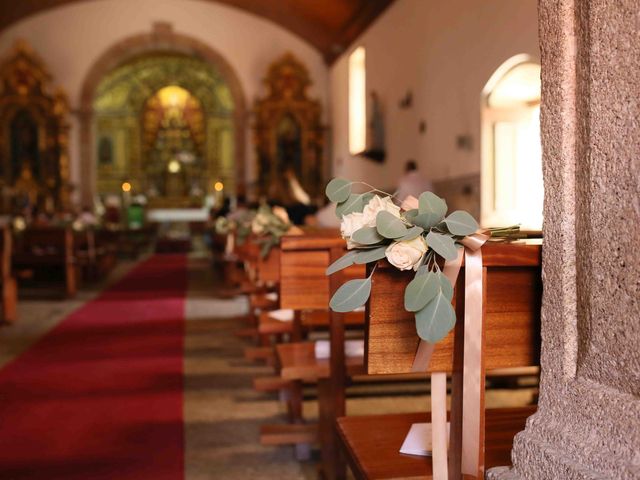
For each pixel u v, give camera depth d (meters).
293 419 4.32
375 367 1.99
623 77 1.67
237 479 3.52
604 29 1.72
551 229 1.94
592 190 1.79
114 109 28.16
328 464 3.43
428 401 4.94
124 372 5.93
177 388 5.39
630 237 1.67
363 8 15.90
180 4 20.16
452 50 11.09
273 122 20.47
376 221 1.90
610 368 1.75
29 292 12.16
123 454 3.86
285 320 4.88
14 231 12.34
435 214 1.93
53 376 5.78
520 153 10.11
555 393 1.92
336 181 2.15
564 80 1.87
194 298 11.09
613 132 1.71
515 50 8.88
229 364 6.28
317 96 20.72
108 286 12.99
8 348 7.02
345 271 3.43
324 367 3.43
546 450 1.83
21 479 3.47
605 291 1.76
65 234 11.39
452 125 11.16
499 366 2.10
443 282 1.87
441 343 2.02
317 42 20.25
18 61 19.56
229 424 4.47
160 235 25.39
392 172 14.62
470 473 1.98
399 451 2.29
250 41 20.44
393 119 14.44
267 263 4.71
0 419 4.54
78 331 8.04
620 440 1.67
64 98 19.80
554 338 1.93
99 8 19.94
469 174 10.52
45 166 19.91
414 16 12.94
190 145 28.55
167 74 28.22
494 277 2.09
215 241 15.15
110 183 27.91
